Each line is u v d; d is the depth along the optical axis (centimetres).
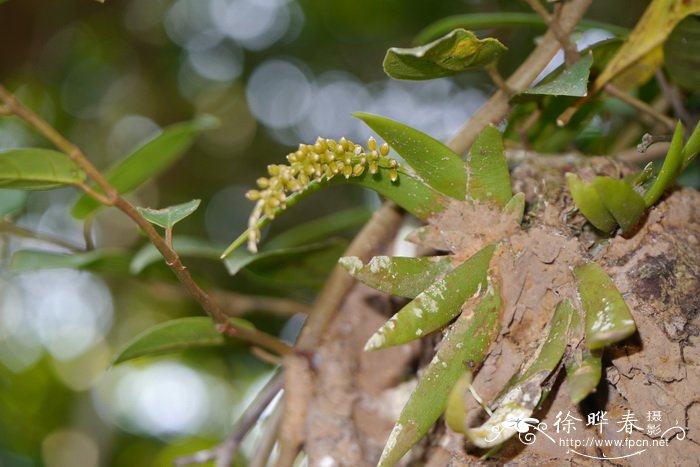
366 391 48
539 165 47
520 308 43
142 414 104
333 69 102
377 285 43
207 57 102
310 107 103
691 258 44
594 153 53
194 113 106
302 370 48
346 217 55
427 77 44
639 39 47
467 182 44
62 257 51
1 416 93
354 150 43
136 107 104
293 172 42
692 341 43
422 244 44
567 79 44
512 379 43
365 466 47
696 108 52
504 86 46
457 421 40
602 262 44
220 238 100
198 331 48
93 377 109
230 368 101
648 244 44
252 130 105
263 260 50
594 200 42
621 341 43
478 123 47
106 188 43
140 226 43
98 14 90
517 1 55
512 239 44
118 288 99
